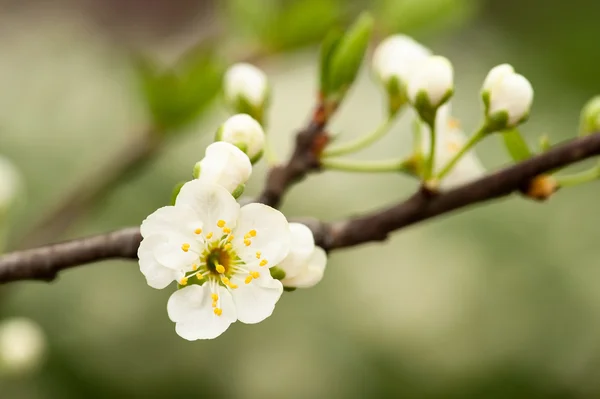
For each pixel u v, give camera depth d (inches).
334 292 26.3
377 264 26.6
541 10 31.6
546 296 26.5
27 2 33.1
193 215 16.4
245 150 17.0
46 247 16.8
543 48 31.1
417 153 17.9
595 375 26.2
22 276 16.8
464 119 28.8
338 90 17.6
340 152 17.8
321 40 21.4
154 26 34.6
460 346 26.1
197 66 20.6
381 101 27.6
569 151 17.1
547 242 26.9
